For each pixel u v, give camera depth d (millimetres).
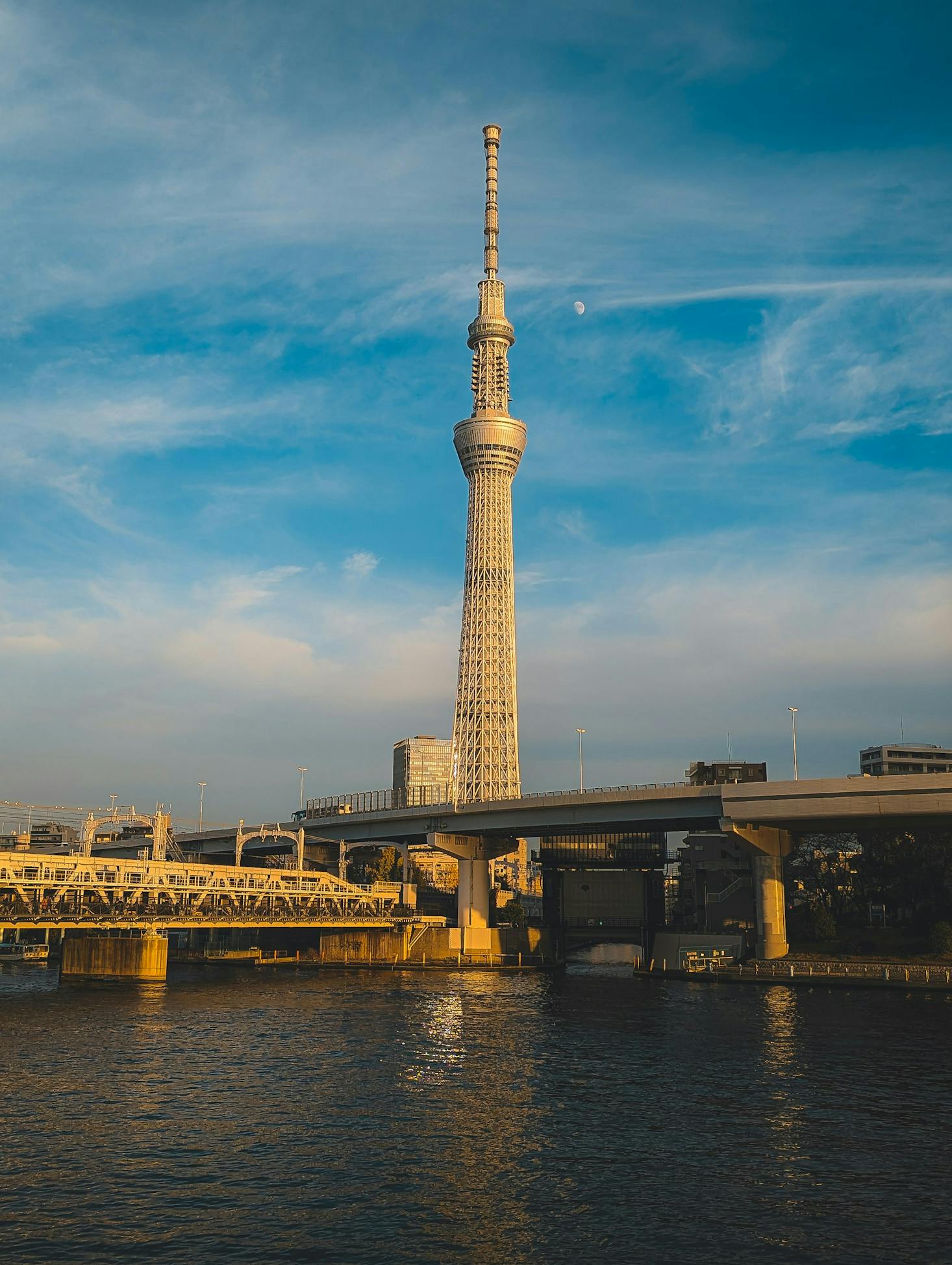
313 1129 65562
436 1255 45312
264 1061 88250
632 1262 44719
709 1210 50781
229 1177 55719
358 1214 50250
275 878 186250
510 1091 76625
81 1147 61125
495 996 140250
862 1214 50344
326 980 165500
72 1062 87188
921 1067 84750
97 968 154875
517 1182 54906
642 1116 68812
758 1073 82562
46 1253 45281
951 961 149625
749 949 174375
